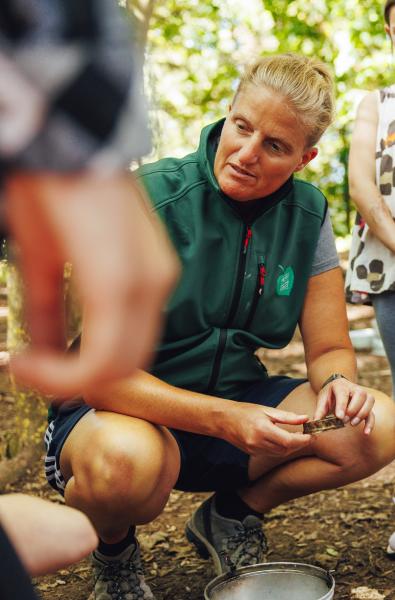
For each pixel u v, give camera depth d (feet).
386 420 6.58
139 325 1.71
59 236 1.74
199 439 6.88
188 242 6.51
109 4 1.91
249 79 6.23
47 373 1.73
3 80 1.80
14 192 1.77
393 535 7.57
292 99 6.06
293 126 6.11
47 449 6.52
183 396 6.12
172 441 6.29
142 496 5.91
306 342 7.12
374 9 21.80
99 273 1.69
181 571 7.52
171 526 8.63
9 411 11.95
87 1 1.87
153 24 22.50
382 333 7.93
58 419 6.52
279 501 6.97
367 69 21.79
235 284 6.70
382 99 7.90
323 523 8.52
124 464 5.79
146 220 1.83
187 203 6.56
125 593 6.43
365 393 6.33
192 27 24.77
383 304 7.84
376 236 7.73
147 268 1.72
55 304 1.84
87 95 1.82
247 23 25.04
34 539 4.03
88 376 1.70
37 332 1.85
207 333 6.75
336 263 7.20
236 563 6.90
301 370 16.88
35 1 1.83
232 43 25.11
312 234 7.01
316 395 6.81
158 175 6.62
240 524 7.00
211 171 6.58
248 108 6.15
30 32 1.83
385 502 9.04
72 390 1.76
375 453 6.57
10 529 4.00
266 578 6.26
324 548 7.91
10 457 10.61
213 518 7.11
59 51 1.83
